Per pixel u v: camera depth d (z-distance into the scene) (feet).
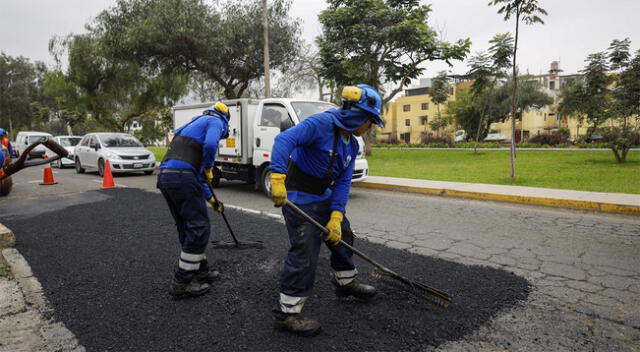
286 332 8.22
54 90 70.33
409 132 192.44
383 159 61.41
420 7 59.31
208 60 52.29
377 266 9.01
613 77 60.64
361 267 12.04
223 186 33.73
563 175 35.04
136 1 52.21
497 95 125.39
